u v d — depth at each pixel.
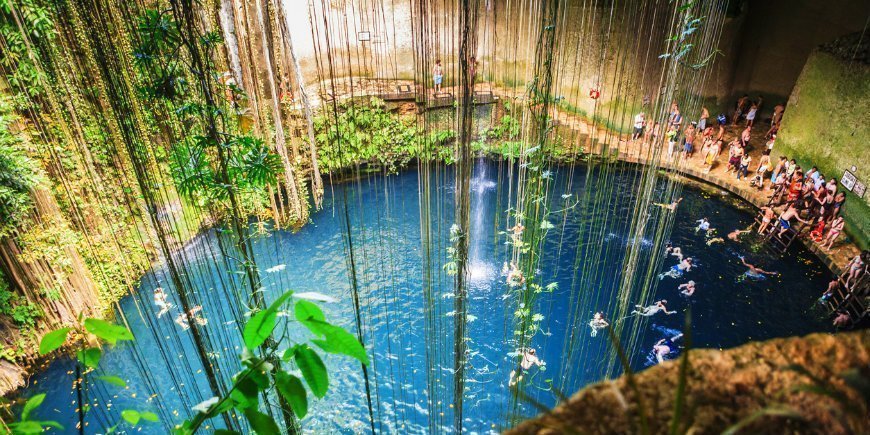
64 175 6.23
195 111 2.95
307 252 10.36
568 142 12.77
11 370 7.16
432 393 4.87
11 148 6.70
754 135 13.74
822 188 9.79
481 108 12.19
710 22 4.22
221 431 1.03
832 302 8.53
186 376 7.30
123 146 7.23
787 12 12.93
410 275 9.35
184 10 2.60
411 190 12.69
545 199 4.53
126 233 8.59
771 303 8.73
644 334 7.97
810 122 10.82
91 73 4.79
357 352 0.95
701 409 0.86
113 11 3.90
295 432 3.19
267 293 9.10
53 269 7.52
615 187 12.04
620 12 11.66
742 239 10.48
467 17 2.81
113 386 7.14
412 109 13.33
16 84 6.17
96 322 1.00
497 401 6.67
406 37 13.38
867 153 9.20
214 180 3.05
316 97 12.70
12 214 6.95
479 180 12.39
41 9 4.53
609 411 0.88
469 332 7.70
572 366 6.88
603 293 8.70
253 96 9.47
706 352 0.97
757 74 13.95
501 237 10.13
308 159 12.59
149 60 2.86
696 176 12.71
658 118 4.54
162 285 8.72
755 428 0.84
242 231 3.20
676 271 9.51
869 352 0.95
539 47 3.74
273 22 10.21
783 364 0.94
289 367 4.62
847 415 0.83
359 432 6.59
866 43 9.62
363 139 13.02
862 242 9.26
